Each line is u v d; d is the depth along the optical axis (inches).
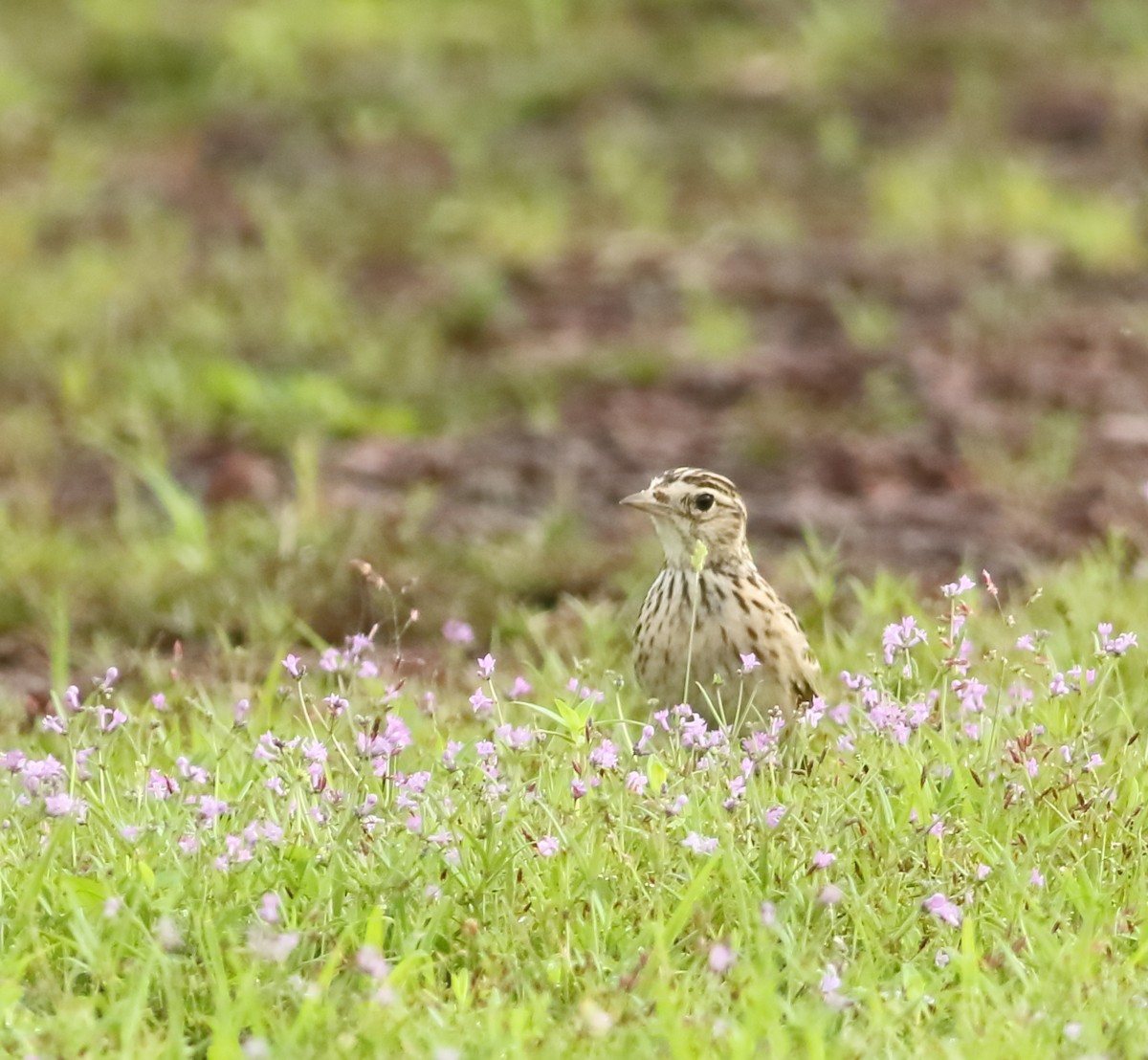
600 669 442.9
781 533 607.8
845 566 556.7
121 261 885.8
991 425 707.4
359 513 589.6
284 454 686.5
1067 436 677.3
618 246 922.7
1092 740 353.1
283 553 542.6
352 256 915.4
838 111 1080.2
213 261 896.3
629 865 317.4
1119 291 863.1
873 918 310.3
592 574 539.5
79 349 776.3
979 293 856.9
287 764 336.5
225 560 548.4
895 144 1043.9
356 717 343.0
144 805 332.5
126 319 809.5
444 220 944.3
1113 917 314.0
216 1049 277.0
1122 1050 282.4
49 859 307.4
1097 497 628.1
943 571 561.6
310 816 326.6
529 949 301.1
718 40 1172.5
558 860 317.7
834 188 1000.9
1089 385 750.5
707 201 981.8
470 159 1030.4
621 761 355.3
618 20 1204.5
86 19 1223.5
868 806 339.6
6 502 628.4
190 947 305.7
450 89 1125.1
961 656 372.5
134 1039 277.1
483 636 501.4
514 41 1184.2
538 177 1013.2
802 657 403.5
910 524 609.0
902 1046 277.9
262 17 1182.3
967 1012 286.8
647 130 1067.9
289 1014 289.1
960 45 1147.3
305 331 802.2
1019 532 596.4
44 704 434.6
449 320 829.2
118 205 978.7
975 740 358.0
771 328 826.2
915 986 294.5
